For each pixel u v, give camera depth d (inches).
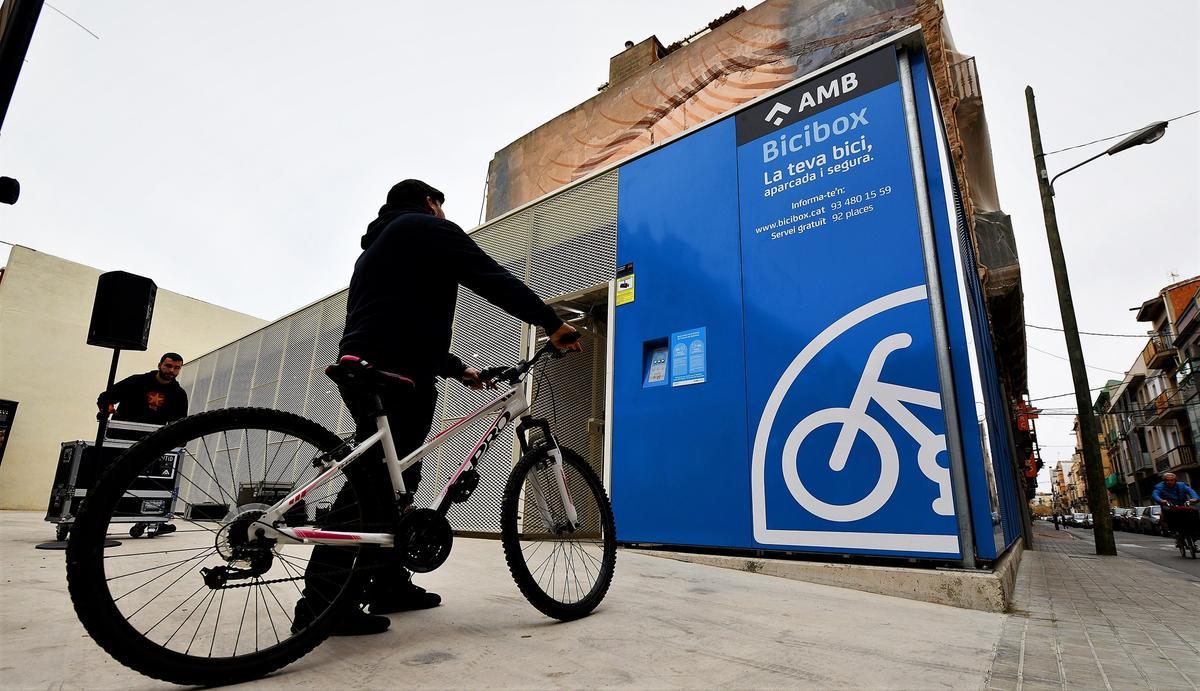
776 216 150.9
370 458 68.9
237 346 441.1
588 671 58.5
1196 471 1339.8
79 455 190.4
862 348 129.3
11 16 85.2
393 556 68.1
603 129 378.0
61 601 87.3
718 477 146.1
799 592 109.3
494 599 93.2
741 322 151.4
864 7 268.4
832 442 128.9
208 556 57.1
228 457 59.6
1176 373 1374.3
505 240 244.7
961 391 116.6
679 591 105.0
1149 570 233.1
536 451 88.7
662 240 176.6
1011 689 57.9
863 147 139.9
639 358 171.3
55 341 544.1
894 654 69.2
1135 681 63.0
